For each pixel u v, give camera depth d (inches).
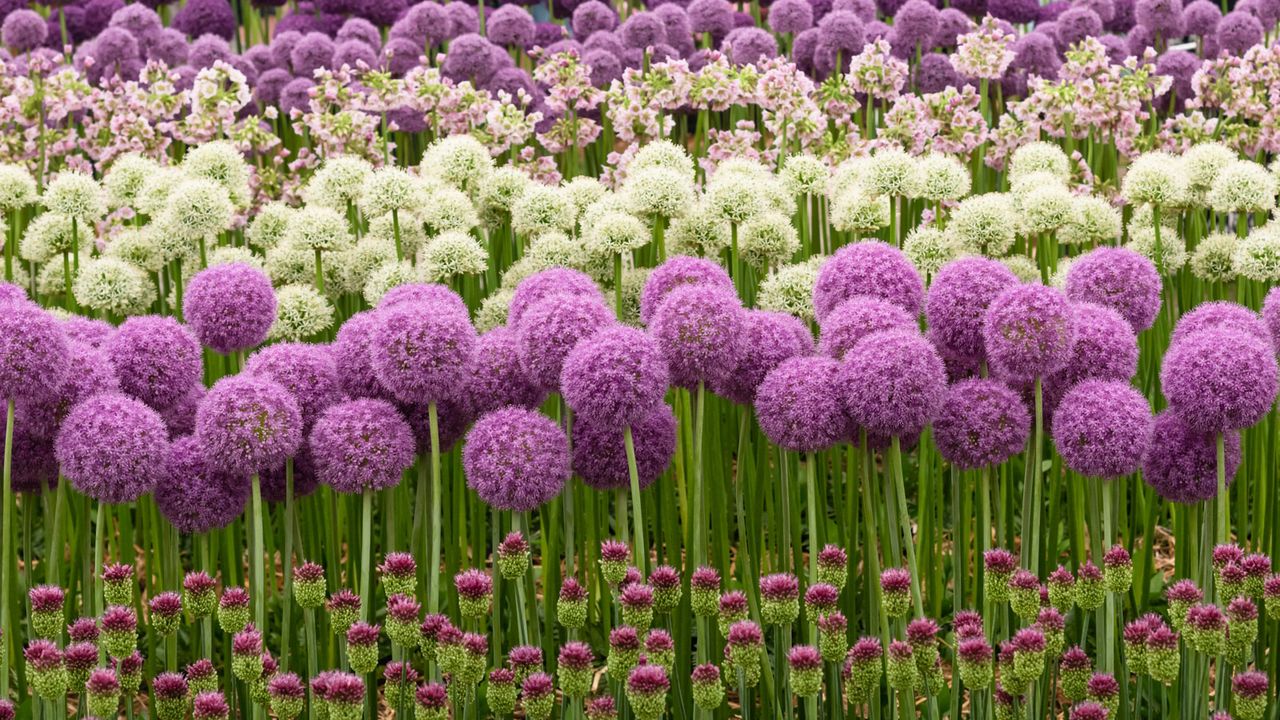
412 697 175.0
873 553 188.9
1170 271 284.4
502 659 217.2
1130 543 240.2
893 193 260.8
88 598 206.8
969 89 341.4
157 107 362.3
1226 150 275.6
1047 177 277.9
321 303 258.8
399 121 397.1
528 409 202.5
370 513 191.9
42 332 178.4
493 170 286.8
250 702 191.3
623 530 202.2
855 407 178.1
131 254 285.6
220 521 193.3
